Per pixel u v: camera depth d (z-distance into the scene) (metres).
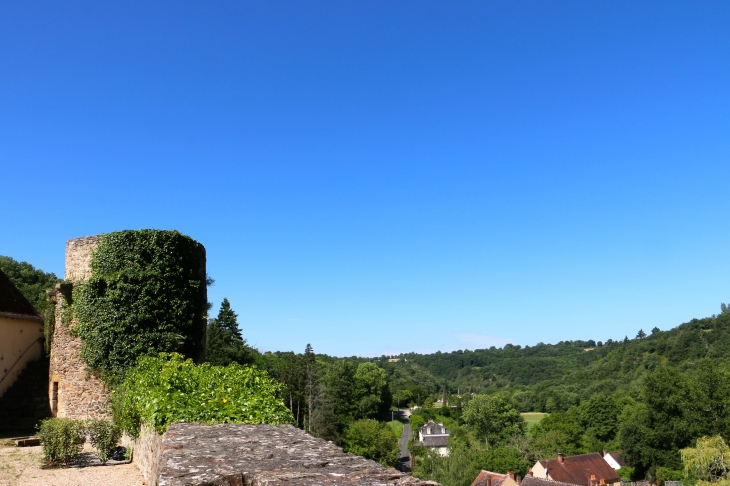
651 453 56.28
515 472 60.78
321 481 4.30
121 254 18.80
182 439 7.15
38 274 40.91
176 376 12.38
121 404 16.14
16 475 12.52
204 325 21.03
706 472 43.72
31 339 21.59
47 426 14.20
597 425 76.69
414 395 124.88
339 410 71.12
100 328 18.22
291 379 61.41
